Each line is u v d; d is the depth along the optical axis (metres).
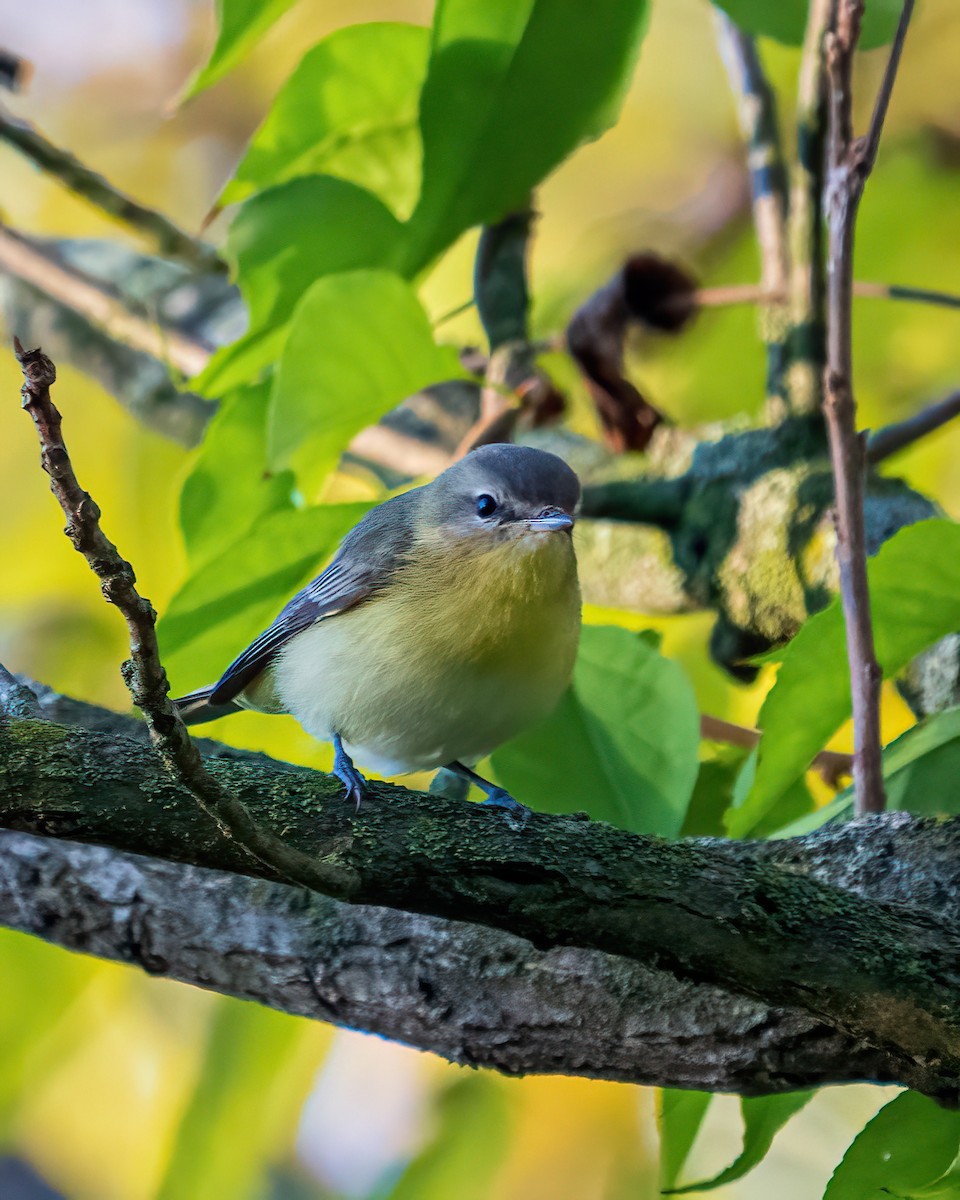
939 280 12.97
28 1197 14.66
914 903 6.45
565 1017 6.76
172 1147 9.09
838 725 7.05
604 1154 11.16
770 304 10.70
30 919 7.22
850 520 6.50
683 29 14.00
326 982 7.00
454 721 8.38
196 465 8.85
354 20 14.20
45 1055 9.66
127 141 14.83
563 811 7.82
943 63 13.05
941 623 7.10
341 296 7.78
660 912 6.03
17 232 13.45
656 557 10.67
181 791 5.98
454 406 12.16
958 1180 6.07
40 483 12.87
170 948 7.12
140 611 4.86
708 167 14.29
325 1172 11.62
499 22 8.12
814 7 8.23
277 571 8.22
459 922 6.61
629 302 10.72
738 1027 6.49
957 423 12.45
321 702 8.70
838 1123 10.60
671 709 7.81
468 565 8.28
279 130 8.96
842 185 6.48
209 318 13.05
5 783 5.96
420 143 8.68
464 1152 9.91
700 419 13.39
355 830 6.13
